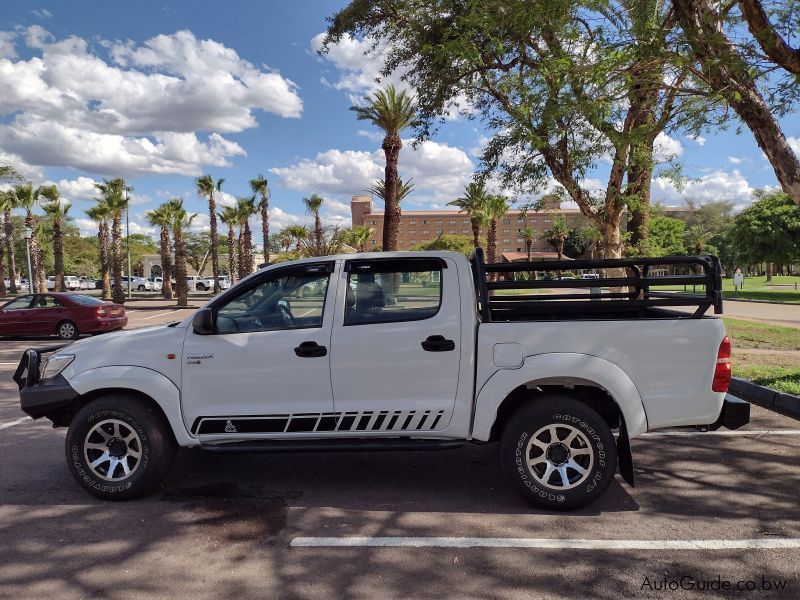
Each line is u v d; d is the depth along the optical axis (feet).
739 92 21.59
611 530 12.67
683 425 13.61
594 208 34.47
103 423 14.64
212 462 17.80
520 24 26.73
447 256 14.61
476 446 19.30
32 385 14.96
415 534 12.62
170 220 131.85
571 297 17.39
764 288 152.46
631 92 25.80
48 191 131.54
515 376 13.60
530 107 28.14
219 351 14.40
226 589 10.43
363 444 14.12
